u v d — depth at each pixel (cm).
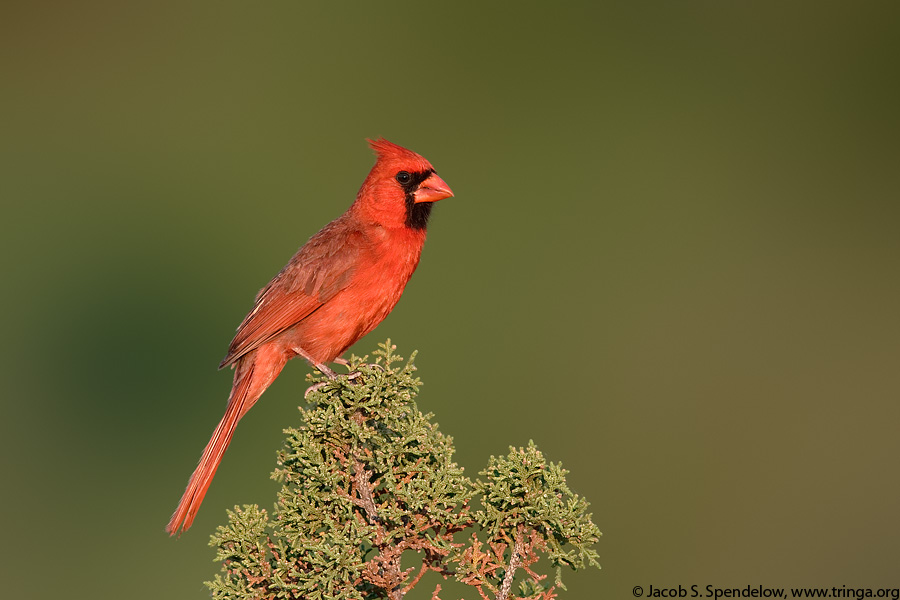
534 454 575
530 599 580
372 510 614
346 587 579
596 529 568
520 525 577
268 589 598
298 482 628
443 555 586
